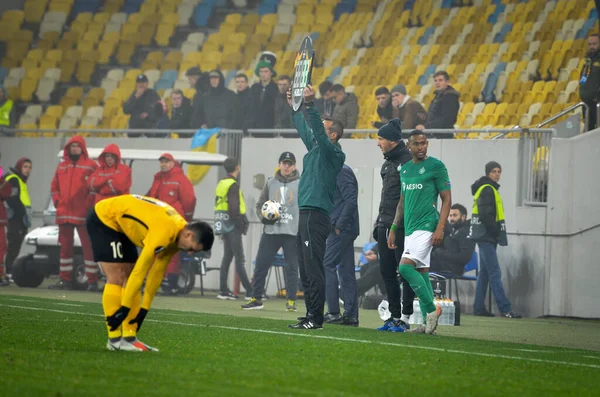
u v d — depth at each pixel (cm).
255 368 2255
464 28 8081
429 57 7938
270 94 6272
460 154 5388
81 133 7506
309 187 3381
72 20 9688
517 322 4547
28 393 1814
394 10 8719
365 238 5572
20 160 6081
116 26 9444
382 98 5731
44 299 4597
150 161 6306
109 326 2445
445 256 4969
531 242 5122
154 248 2311
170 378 2045
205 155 5862
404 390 2025
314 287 3381
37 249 5784
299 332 3228
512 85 7038
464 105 6956
